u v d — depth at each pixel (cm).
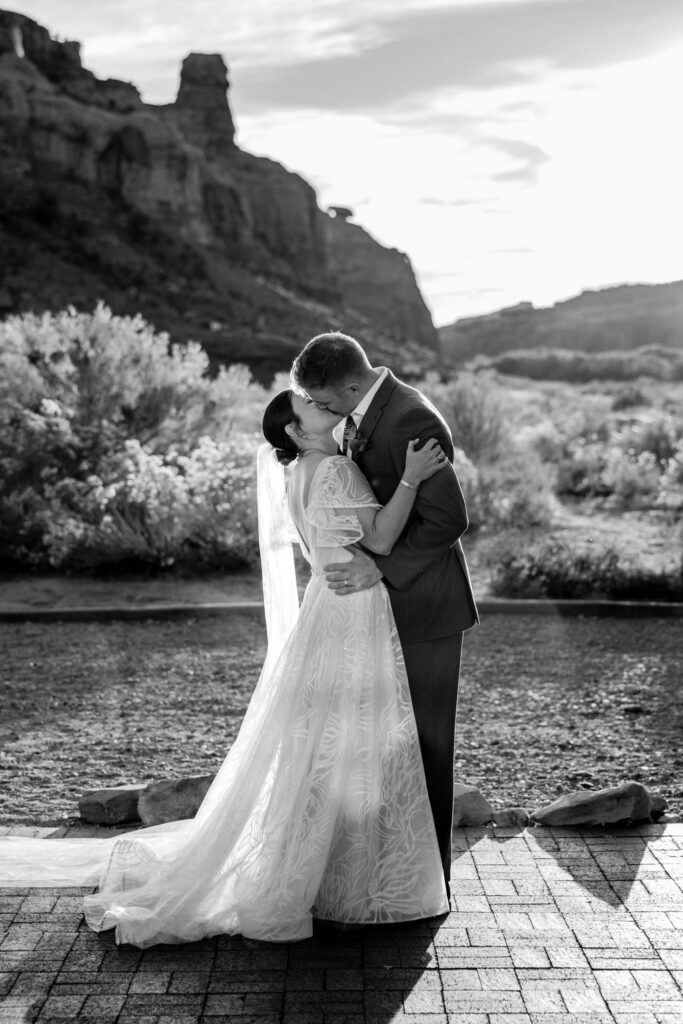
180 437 1305
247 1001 312
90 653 763
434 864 359
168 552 1035
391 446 353
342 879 352
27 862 407
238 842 359
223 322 6625
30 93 7900
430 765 365
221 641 800
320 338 354
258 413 1381
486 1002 310
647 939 345
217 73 12012
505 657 752
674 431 1781
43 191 7344
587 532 1221
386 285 15925
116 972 329
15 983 322
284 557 396
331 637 358
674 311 18012
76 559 1034
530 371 8650
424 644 362
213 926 351
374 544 351
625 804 439
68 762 545
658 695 655
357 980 323
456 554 367
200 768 538
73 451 1163
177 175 8475
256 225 11256
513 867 400
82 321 1330
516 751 559
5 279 5947
